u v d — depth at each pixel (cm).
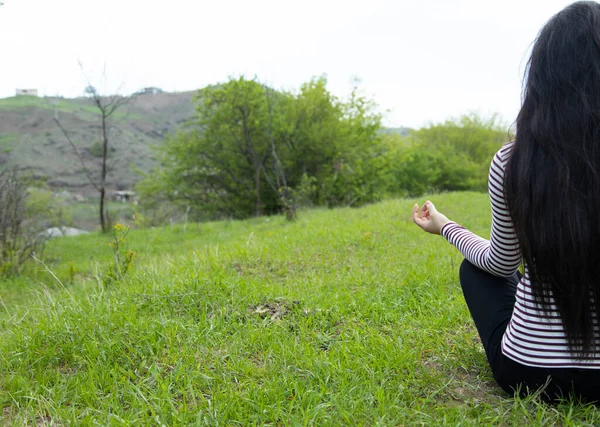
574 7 180
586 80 169
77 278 745
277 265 533
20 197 858
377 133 2295
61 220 2123
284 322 324
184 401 222
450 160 3550
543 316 188
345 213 1102
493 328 216
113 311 344
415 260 529
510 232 192
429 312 349
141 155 5800
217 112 2025
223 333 312
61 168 5269
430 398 226
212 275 416
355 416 213
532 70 180
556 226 171
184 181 2230
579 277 173
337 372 251
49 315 350
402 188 2859
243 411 220
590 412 204
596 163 167
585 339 181
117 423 210
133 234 1373
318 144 2036
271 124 1892
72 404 232
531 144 176
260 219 1528
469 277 231
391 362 259
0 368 280
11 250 779
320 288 421
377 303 362
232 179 2200
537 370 195
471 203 1266
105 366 271
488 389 239
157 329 311
